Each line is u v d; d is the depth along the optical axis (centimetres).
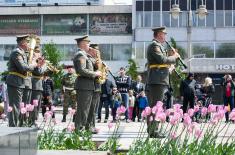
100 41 6706
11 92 1060
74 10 6775
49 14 6831
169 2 6238
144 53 6278
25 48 1095
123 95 2069
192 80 1936
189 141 764
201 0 6134
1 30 6931
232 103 2062
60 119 2088
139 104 2205
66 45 6794
